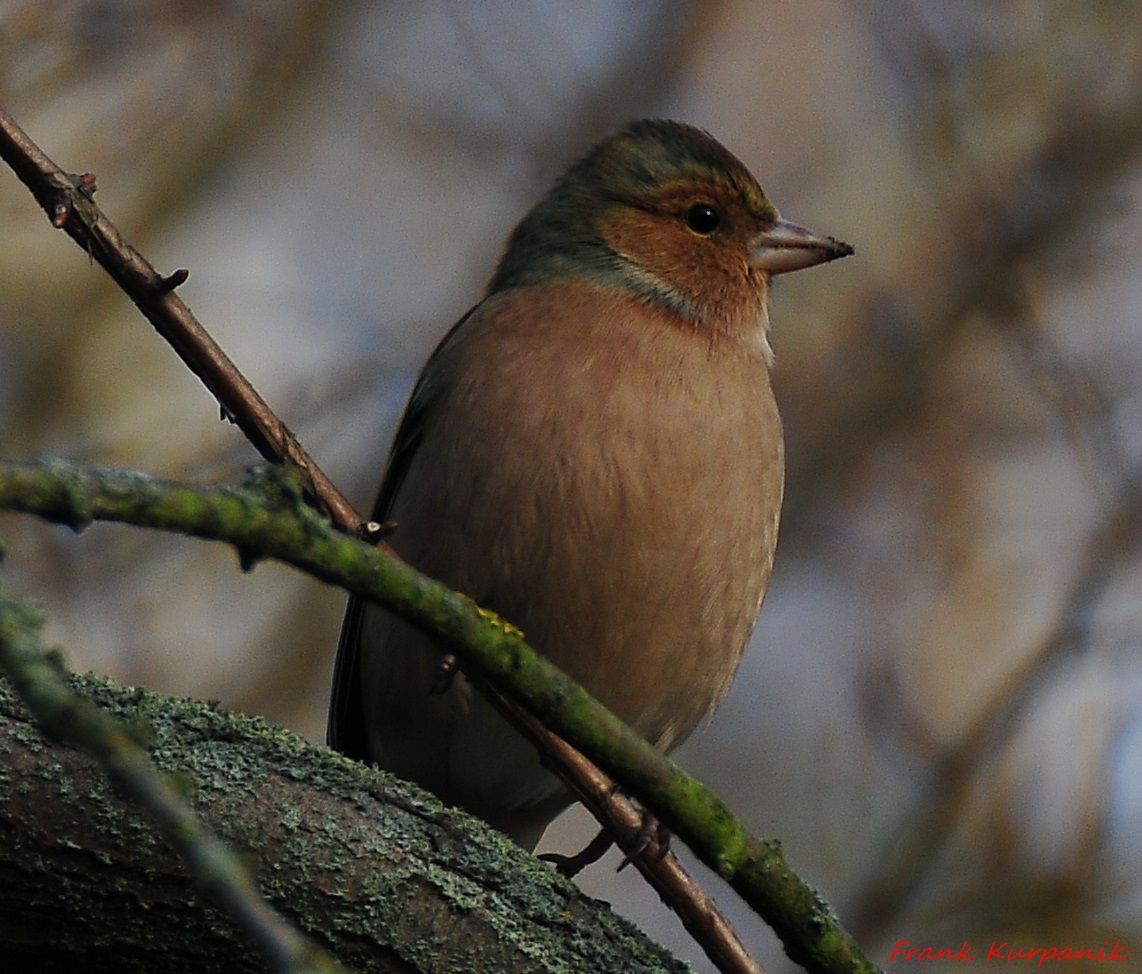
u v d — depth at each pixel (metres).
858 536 12.62
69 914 4.92
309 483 5.76
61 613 11.04
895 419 12.94
